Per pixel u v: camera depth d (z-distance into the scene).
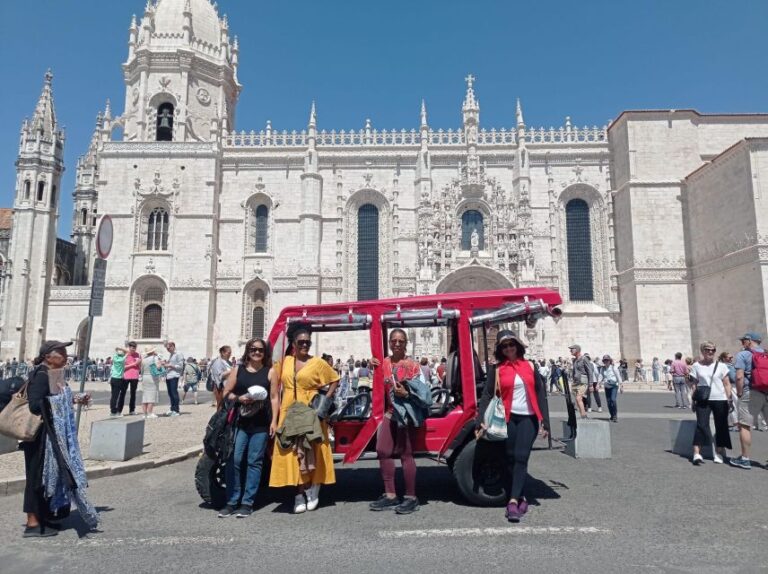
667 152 46.62
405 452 9.38
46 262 57.72
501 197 48.88
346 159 50.75
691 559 6.89
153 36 53.19
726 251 40.47
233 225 50.19
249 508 9.01
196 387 28.83
